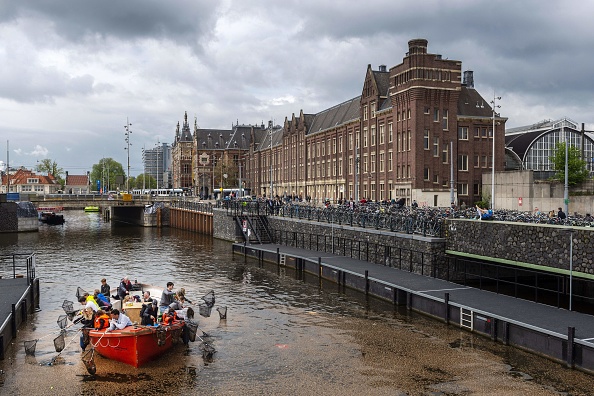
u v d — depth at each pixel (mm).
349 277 40844
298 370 23531
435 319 31172
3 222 90938
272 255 54406
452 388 21375
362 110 84250
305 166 108875
